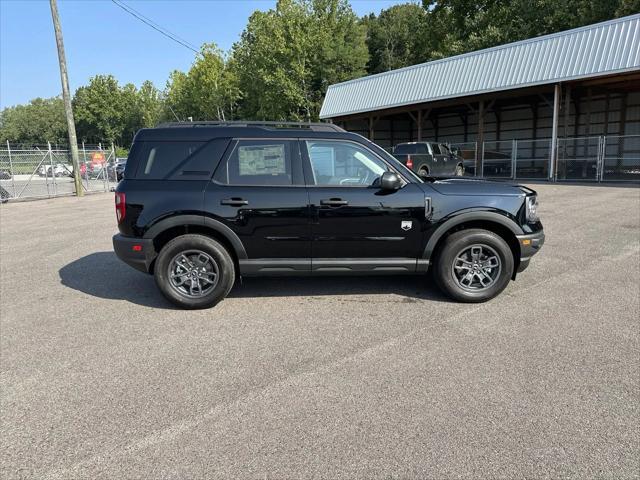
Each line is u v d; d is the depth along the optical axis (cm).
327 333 417
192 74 5044
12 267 696
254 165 481
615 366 342
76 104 9012
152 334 423
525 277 575
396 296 519
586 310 459
